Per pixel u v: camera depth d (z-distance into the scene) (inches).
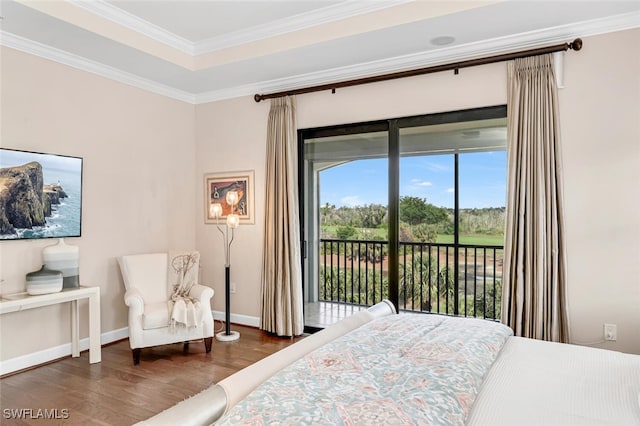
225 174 189.2
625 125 116.6
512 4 108.1
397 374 60.2
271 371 62.4
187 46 156.1
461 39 130.9
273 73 164.1
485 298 140.6
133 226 168.7
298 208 171.3
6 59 127.3
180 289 156.9
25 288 131.5
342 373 59.7
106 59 148.3
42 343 136.8
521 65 127.5
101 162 156.2
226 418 46.8
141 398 110.7
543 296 121.8
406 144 150.6
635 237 115.9
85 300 150.1
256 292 181.5
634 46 115.4
